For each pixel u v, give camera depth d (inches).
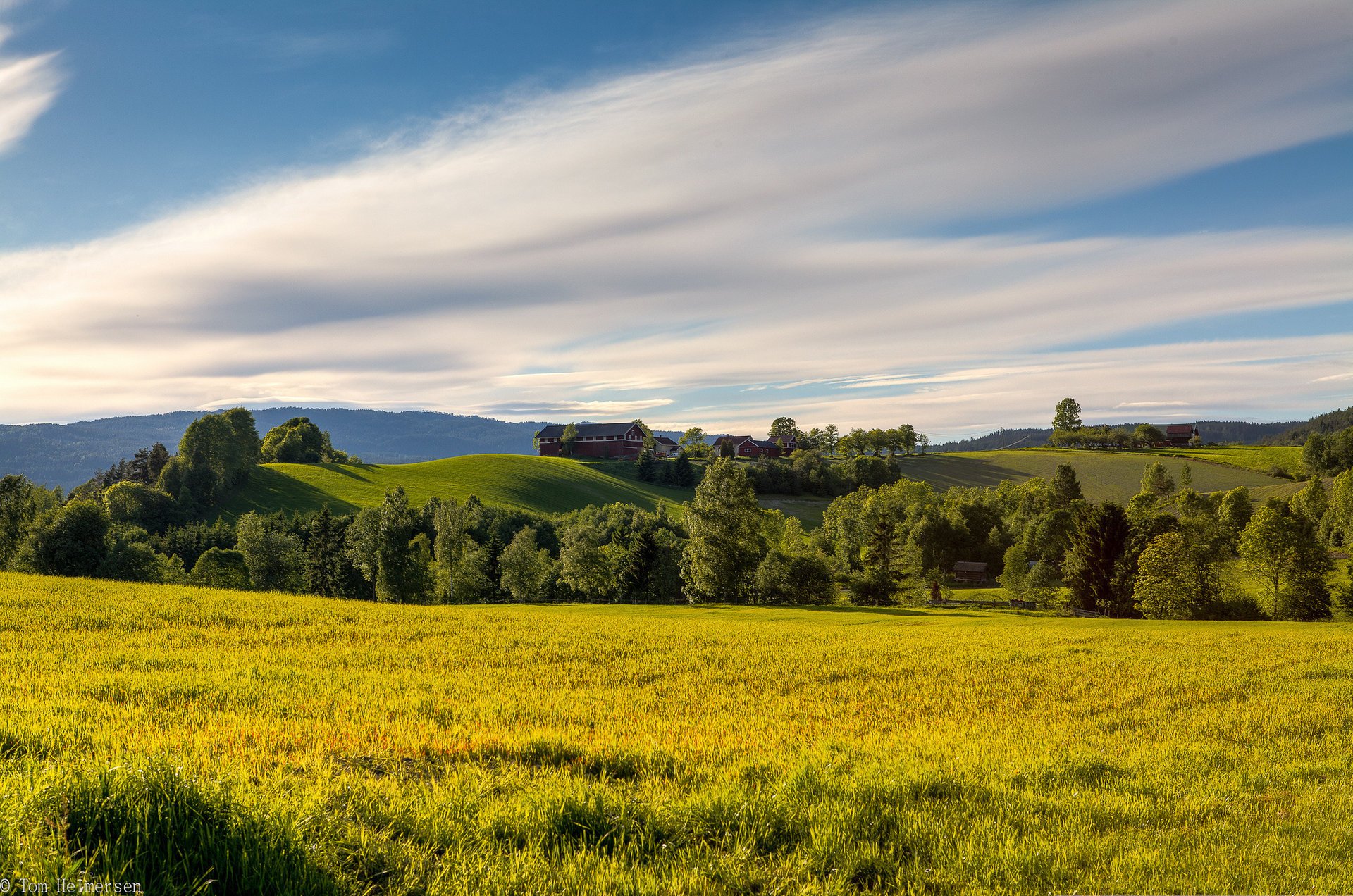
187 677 751.1
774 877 269.0
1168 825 352.8
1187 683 900.0
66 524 2994.6
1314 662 1088.2
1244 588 3363.7
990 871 282.4
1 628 1208.8
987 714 705.0
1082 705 752.3
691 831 305.1
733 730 574.9
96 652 967.0
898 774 390.0
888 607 3070.9
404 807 296.2
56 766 284.2
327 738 456.1
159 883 211.5
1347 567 2987.2
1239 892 272.5
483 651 1164.5
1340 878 283.6
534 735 473.7
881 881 275.7
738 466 3302.2
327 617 1571.1
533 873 255.3
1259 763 494.9
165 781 247.9
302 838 244.1
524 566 3390.7
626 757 425.7
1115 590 3201.3
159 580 3186.5
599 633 1488.7
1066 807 366.6
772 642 1385.3
